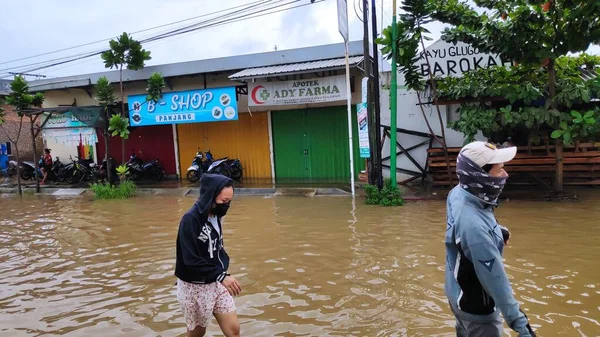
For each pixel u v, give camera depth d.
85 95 17.69
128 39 14.16
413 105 12.24
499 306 2.30
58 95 18.03
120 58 14.27
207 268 3.29
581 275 5.12
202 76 15.81
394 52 10.03
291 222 8.70
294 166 15.12
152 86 14.64
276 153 15.32
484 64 11.67
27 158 23.03
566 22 9.05
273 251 6.71
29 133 23.20
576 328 3.88
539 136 10.57
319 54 13.84
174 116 14.78
